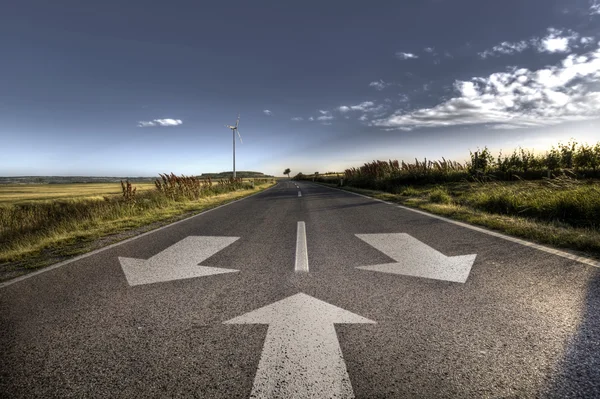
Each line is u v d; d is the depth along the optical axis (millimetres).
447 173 17562
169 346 1983
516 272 3174
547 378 1571
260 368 1725
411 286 2893
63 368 1784
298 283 3062
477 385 1538
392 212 8016
